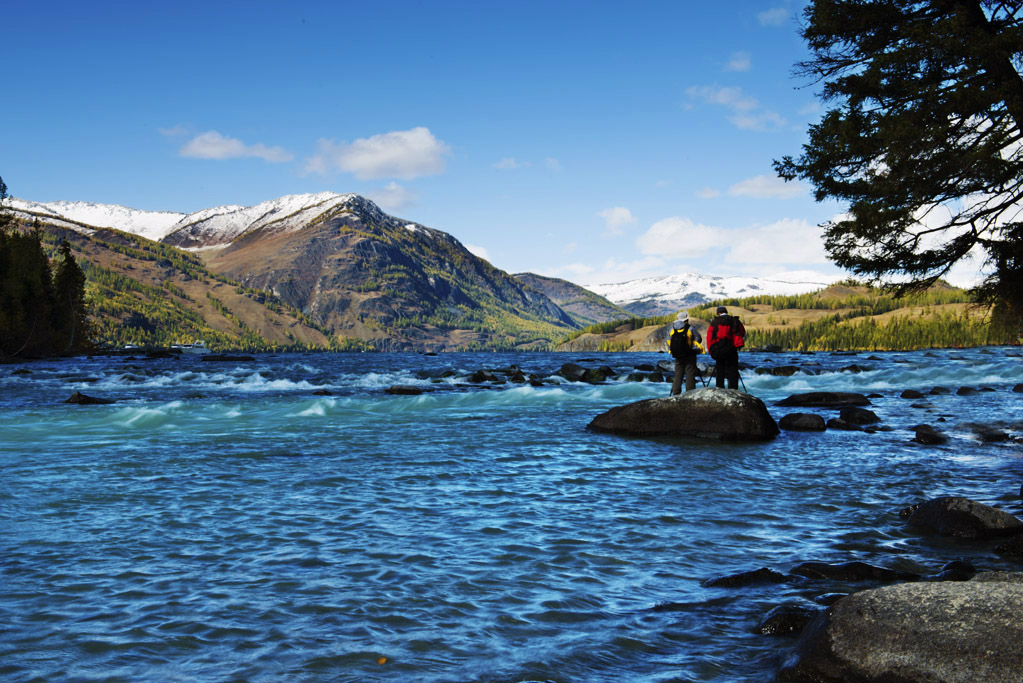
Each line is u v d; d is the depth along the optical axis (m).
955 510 6.94
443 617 4.54
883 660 3.49
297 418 17.14
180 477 9.38
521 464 10.65
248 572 5.41
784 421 15.78
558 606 4.77
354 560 5.73
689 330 18.08
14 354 82.44
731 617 4.61
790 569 5.62
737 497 8.45
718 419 13.95
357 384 31.41
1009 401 22.03
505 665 3.84
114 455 11.25
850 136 17.05
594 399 22.84
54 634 4.18
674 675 3.73
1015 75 15.39
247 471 9.87
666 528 6.92
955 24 15.41
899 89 16.73
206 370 44.41
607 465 10.68
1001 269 16.69
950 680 3.28
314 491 8.52
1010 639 3.36
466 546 6.19
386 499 8.12
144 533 6.54
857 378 33.34
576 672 3.76
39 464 10.37
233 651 3.97
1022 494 8.57
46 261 106.19
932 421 17.00
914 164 16.44
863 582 5.29
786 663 3.79
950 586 3.80
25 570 5.40
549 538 6.48
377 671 3.74
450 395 23.48
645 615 4.63
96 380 33.53
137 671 3.71
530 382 31.69
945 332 154.50
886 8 17.16
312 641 4.12
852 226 17.38
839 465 10.85
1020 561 5.86
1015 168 15.64
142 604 4.70
